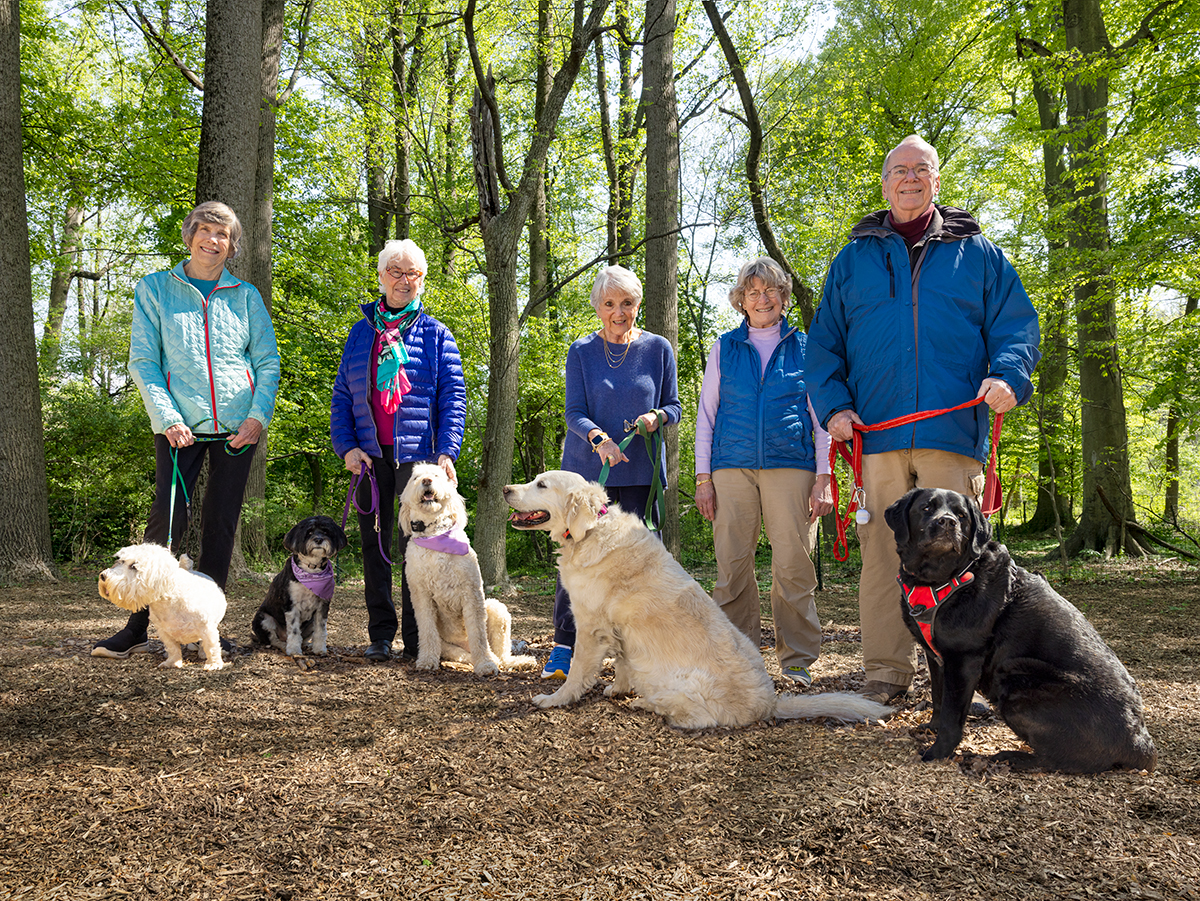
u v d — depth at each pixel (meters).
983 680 2.91
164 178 12.55
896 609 3.69
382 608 4.63
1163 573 9.90
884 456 3.56
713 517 4.53
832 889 2.05
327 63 13.03
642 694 3.54
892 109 16.88
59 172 12.34
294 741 3.09
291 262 14.87
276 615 4.66
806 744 3.07
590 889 2.06
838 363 3.75
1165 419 15.29
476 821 2.44
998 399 3.18
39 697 3.47
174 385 4.24
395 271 4.49
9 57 8.22
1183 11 10.05
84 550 13.25
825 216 14.05
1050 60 11.12
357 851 2.26
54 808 2.49
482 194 9.97
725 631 3.52
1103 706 2.65
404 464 4.50
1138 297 12.36
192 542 7.68
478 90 10.02
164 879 2.12
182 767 2.82
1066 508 16.41
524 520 3.66
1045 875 2.08
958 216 3.59
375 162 14.19
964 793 2.51
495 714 3.47
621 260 14.73
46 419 13.60
